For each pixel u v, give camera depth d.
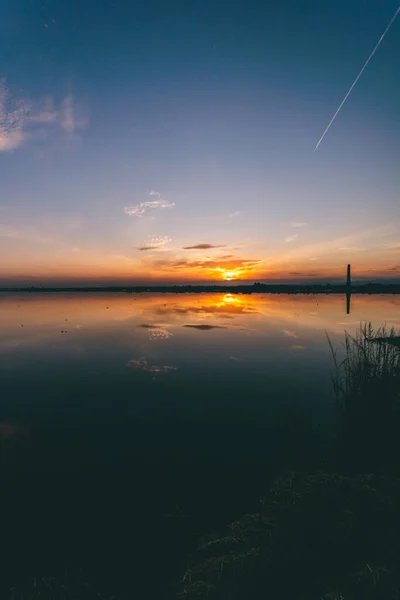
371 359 11.64
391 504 5.30
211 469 7.93
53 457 8.62
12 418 11.14
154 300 79.00
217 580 4.46
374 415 9.49
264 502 6.22
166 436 9.75
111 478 7.64
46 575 4.99
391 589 3.83
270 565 4.52
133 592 4.70
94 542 5.68
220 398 12.92
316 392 13.44
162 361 18.81
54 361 18.94
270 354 20.16
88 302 71.81
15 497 6.98
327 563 4.43
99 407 12.09
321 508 5.43
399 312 43.41
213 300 77.44
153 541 5.69
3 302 73.31
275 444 9.09
